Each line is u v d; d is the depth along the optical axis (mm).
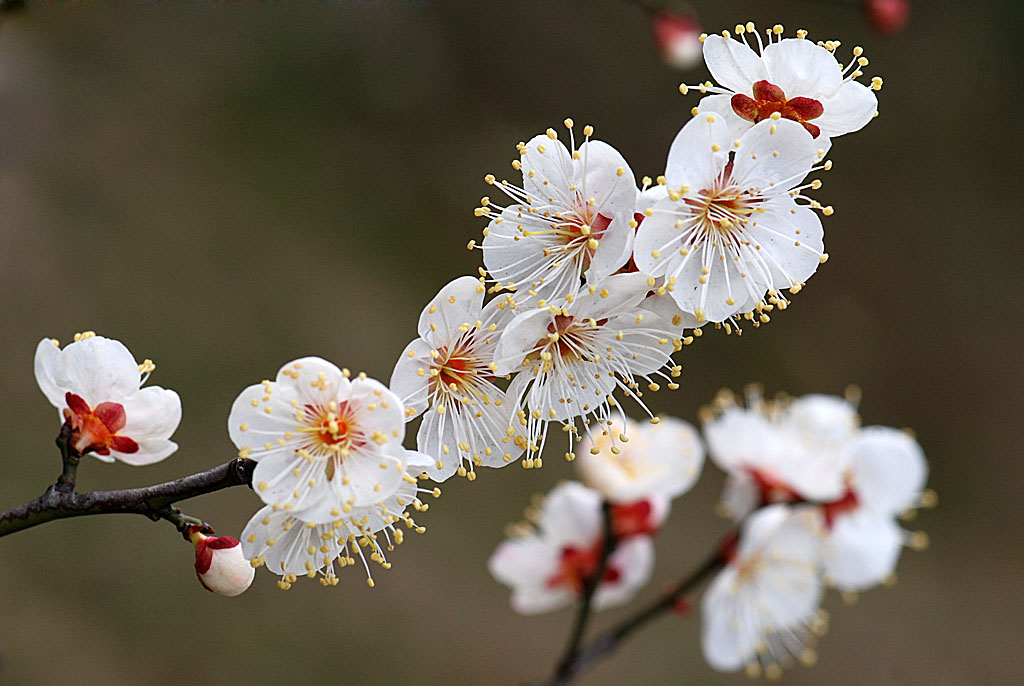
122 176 9578
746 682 8891
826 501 4352
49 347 2564
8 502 7430
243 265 9594
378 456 2436
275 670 7609
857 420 4410
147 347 8680
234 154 10273
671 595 4203
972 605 10344
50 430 7973
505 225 2582
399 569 8438
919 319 12008
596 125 11711
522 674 8266
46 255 8789
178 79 10422
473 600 8531
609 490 3928
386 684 7832
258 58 10898
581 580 4324
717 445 4309
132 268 9102
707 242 2516
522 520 9023
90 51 10008
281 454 2426
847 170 12664
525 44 11922
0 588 7199
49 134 9352
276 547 2512
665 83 12039
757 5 12133
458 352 2605
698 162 2479
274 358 9133
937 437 11453
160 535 7887
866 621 9961
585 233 2477
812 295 11938
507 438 2629
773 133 2518
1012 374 11969
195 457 8188
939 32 13195
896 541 4398
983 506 11234
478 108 11594
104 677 7129
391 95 11297
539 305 2441
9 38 9258
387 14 11523
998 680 9594
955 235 12547
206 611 7703
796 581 4402
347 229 10344
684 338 2590
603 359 2621
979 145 13008
